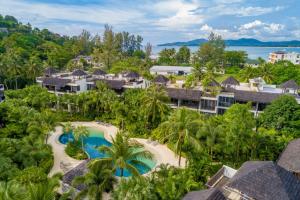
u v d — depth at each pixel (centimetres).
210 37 12644
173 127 3095
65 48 13888
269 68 8325
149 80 7494
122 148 2602
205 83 5897
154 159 3706
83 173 2758
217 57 12519
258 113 5050
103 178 2386
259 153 3403
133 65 11250
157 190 2227
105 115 5469
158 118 4669
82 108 5606
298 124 3644
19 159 2991
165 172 2566
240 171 2180
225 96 5184
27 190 1855
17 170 2648
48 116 4209
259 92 5231
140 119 4809
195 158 3111
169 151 4006
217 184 2572
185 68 11456
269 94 5119
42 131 3781
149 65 11694
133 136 4588
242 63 13050
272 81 7931
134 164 2662
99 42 15388
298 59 15512
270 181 1878
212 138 3234
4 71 7469
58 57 11862
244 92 5256
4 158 2700
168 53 14250
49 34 17800
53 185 2033
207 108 5278
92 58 12988
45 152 3266
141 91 5556
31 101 5356
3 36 12681
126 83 6688
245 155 3525
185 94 5347
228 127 3322
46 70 8100
